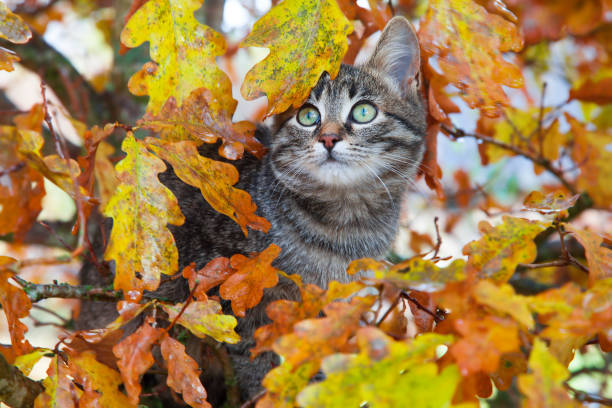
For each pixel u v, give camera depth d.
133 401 0.87
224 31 1.23
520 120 1.11
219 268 0.92
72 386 0.88
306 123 1.06
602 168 1.07
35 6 1.22
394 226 1.08
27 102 1.27
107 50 1.32
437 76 1.01
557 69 1.12
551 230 1.04
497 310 0.84
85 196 0.88
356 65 1.08
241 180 1.07
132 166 0.90
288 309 0.87
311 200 1.05
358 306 0.85
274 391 0.85
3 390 0.88
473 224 1.27
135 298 0.89
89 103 1.16
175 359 0.88
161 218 0.90
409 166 1.07
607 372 1.06
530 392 0.75
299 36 0.92
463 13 0.92
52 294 0.92
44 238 1.17
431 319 0.91
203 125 0.92
